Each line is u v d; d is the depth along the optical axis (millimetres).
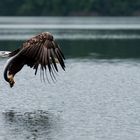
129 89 23203
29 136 15562
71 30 68875
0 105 19719
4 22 96312
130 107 19438
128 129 16422
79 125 16812
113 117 17906
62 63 9219
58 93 22047
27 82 24516
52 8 123188
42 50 9188
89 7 120438
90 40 52188
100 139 15320
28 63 9445
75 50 41812
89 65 31828
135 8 119750
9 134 15758
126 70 29656
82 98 21047
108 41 51250
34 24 87000
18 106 19578
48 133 15875
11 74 9805
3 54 10039
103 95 21688
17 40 50094
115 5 119750
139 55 38406
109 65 32000
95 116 18031
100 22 95875
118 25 83750
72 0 121500
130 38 55094
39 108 19281
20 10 124750
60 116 18016
